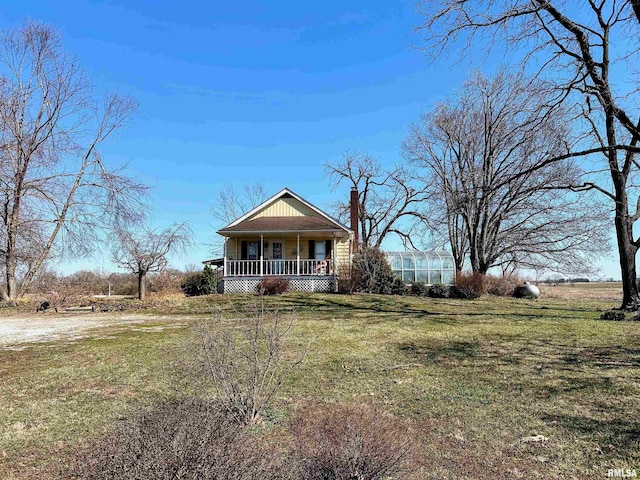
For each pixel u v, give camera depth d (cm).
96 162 2353
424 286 2269
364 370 750
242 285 2325
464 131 2836
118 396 616
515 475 393
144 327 1288
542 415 538
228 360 553
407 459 397
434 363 794
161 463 272
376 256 2314
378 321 1293
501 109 2245
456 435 482
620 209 1411
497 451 443
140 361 820
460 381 684
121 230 2273
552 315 1427
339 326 1197
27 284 2291
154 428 313
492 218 2731
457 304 1831
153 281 2731
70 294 2355
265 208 2653
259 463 311
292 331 1109
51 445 459
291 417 521
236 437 328
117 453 296
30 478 389
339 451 358
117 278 3161
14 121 2170
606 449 441
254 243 2578
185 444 288
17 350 954
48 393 639
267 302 1830
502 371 735
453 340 995
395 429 451
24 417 541
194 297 2139
